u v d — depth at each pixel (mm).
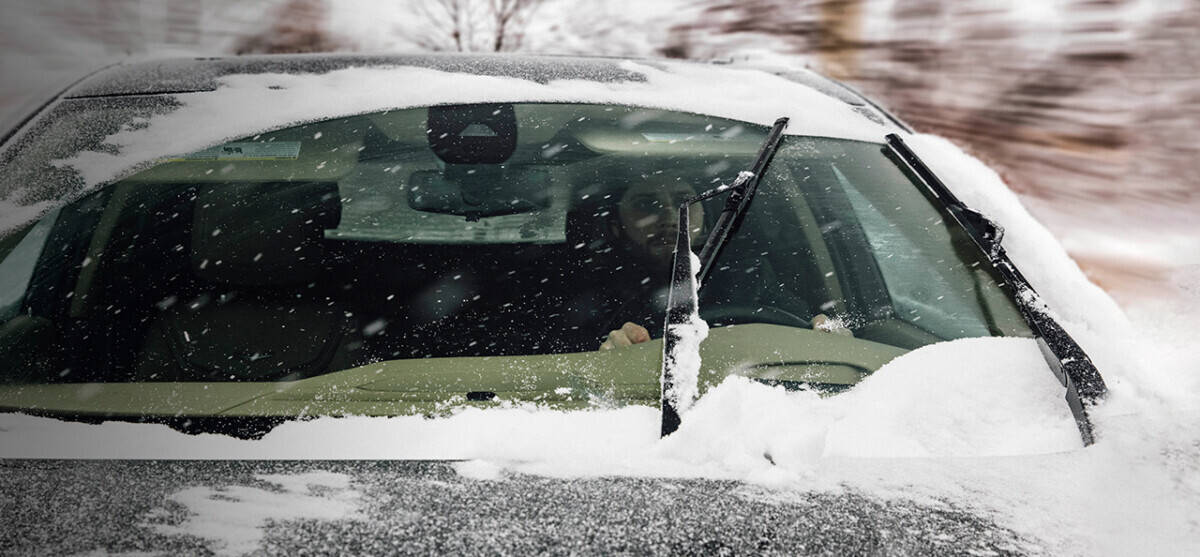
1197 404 1561
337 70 2520
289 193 2094
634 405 1554
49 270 1915
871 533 1266
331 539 1231
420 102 2332
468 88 2387
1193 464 1424
